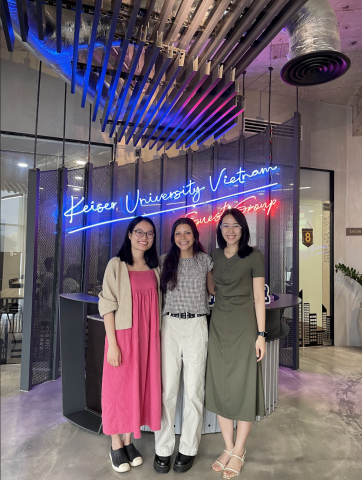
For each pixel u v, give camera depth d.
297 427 2.81
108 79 3.37
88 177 4.23
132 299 2.17
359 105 5.55
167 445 2.19
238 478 2.13
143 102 3.59
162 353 2.25
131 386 2.15
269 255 4.62
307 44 2.81
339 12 3.58
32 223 3.69
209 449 2.45
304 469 2.24
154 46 2.61
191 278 2.25
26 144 4.64
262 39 2.81
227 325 2.24
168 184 4.79
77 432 2.66
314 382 3.86
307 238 5.67
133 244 2.22
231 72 3.08
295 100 5.61
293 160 4.31
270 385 3.06
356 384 3.81
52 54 2.99
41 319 3.76
